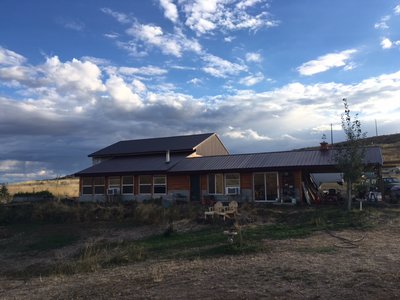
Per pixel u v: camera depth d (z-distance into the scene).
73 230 23.98
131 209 26.19
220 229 19.80
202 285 8.83
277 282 8.63
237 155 32.12
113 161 38.44
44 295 9.45
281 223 20.09
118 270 12.34
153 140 40.56
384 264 9.98
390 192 26.78
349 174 21.28
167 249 15.97
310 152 29.25
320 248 13.09
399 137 80.44
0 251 20.84
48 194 41.59
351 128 21.59
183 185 31.48
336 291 7.66
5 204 34.19
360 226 17.39
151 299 7.98
